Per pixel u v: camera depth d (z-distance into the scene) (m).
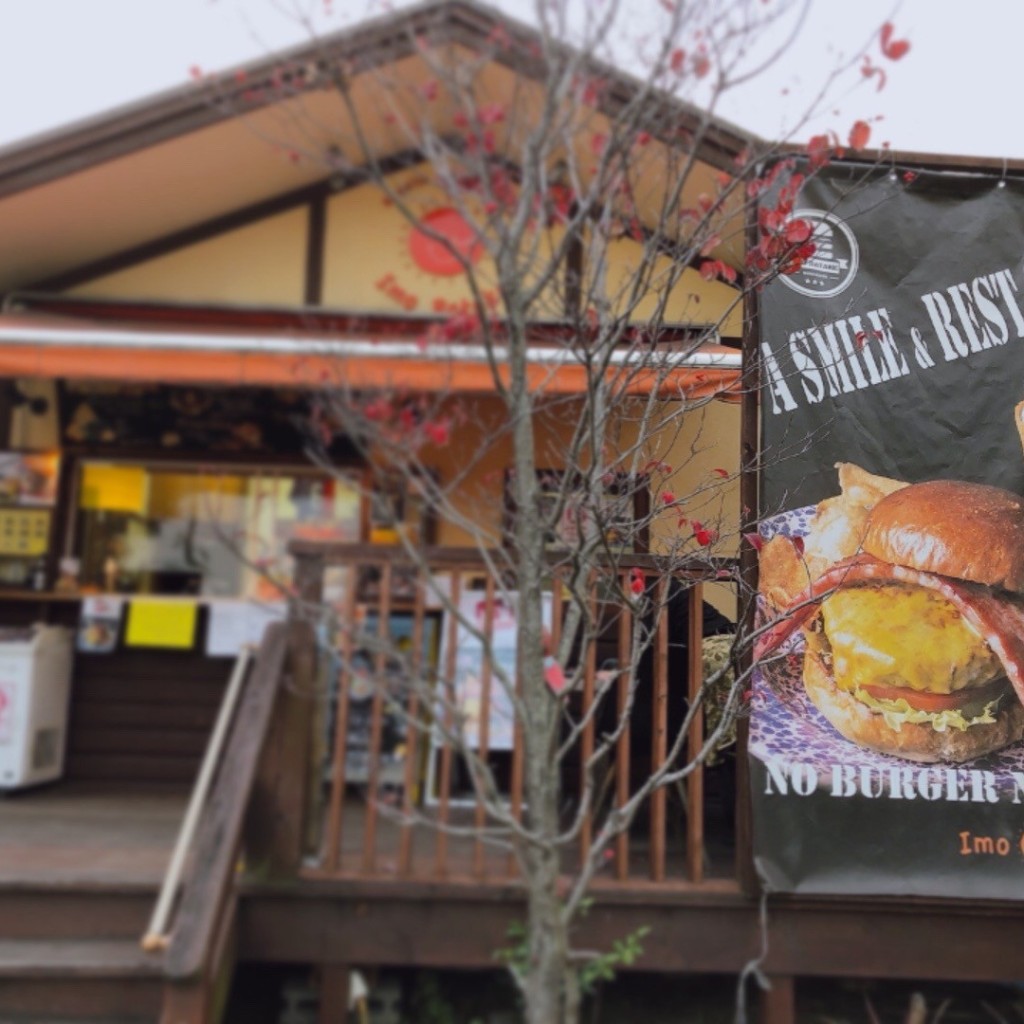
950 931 3.83
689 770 2.71
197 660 6.04
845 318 3.86
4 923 3.56
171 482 6.24
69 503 6.07
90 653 5.98
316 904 3.75
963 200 4.00
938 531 3.82
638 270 2.68
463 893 3.73
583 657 2.73
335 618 3.45
